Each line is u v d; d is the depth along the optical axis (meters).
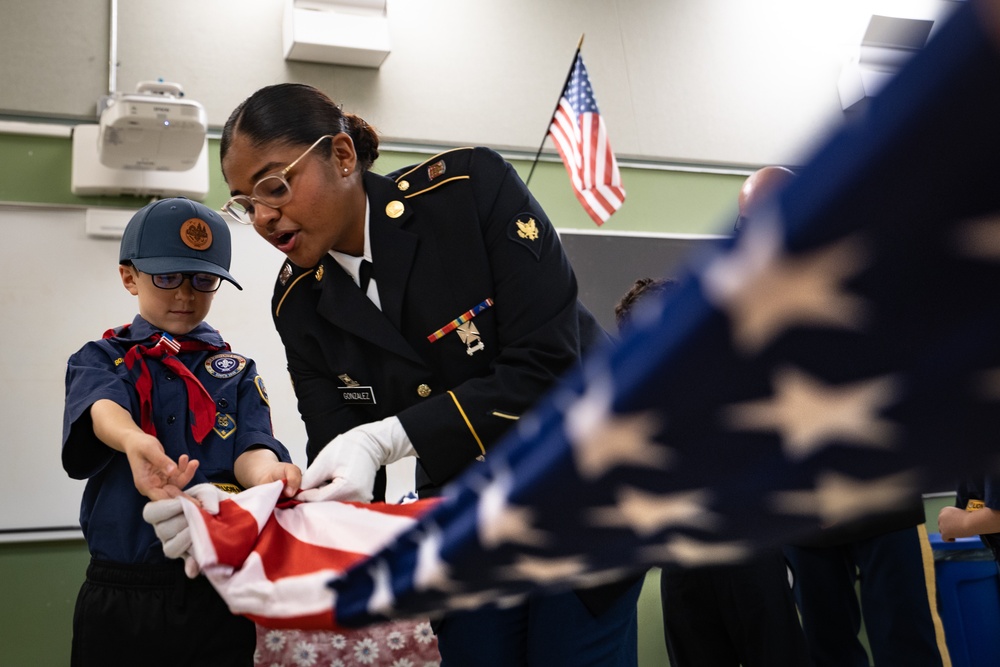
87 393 1.63
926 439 0.22
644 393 0.24
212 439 1.73
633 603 1.54
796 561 3.07
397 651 3.16
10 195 3.82
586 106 4.08
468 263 1.57
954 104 0.17
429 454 1.46
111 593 1.56
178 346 1.78
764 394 0.22
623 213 4.79
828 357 0.21
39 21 4.07
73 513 3.60
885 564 2.82
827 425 0.22
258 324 3.98
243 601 1.31
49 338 3.71
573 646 1.47
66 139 3.94
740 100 5.17
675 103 5.05
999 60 0.16
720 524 0.28
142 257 1.77
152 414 1.70
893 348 0.20
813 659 3.03
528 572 0.36
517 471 0.31
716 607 2.61
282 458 1.77
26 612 3.49
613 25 5.04
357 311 1.62
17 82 3.98
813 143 0.19
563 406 0.28
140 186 3.90
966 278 0.18
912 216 0.18
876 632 2.86
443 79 4.66
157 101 3.64
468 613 1.55
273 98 1.51
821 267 0.19
